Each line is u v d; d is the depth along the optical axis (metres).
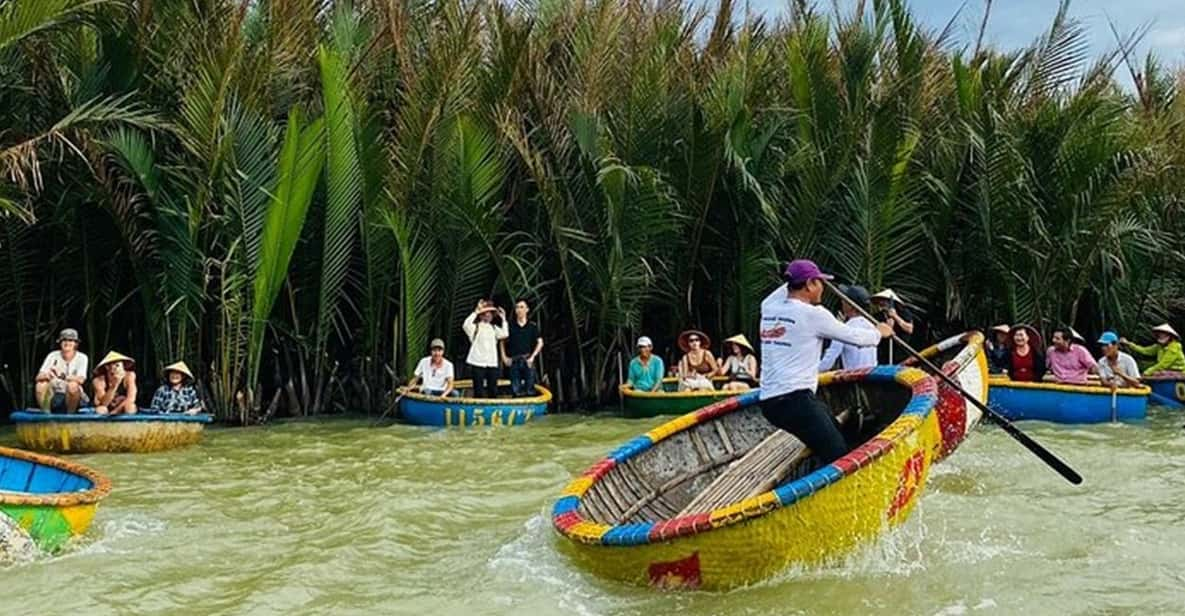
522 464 11.65
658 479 8.67
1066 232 17.47
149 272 15.48
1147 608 6.47
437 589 7.09
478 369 15.78
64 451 12.72
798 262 7.76
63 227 15.73
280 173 14.73
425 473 11.18
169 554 7.90
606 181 16.31
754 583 6.75
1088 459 11.26
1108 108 17.55
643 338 16.17
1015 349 15.34
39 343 16.45
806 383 7.58
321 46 14.95
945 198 17.72
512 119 16.52
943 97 18.16
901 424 7.26
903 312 17.72
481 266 16.86
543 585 7.04
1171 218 19.19
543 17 17.72
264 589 7.00
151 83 15.22
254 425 15.49
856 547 7.00
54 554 7.84
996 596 6.64
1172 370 16.56
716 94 16.91
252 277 15.36
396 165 15.98
